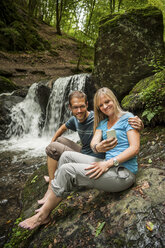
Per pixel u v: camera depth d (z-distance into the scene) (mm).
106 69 5098
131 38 4684
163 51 4590
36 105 6980
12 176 3721
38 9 19375
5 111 6598
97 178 1596
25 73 9969
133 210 1562
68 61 13352
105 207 1754
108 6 9312
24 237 2064
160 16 4594
